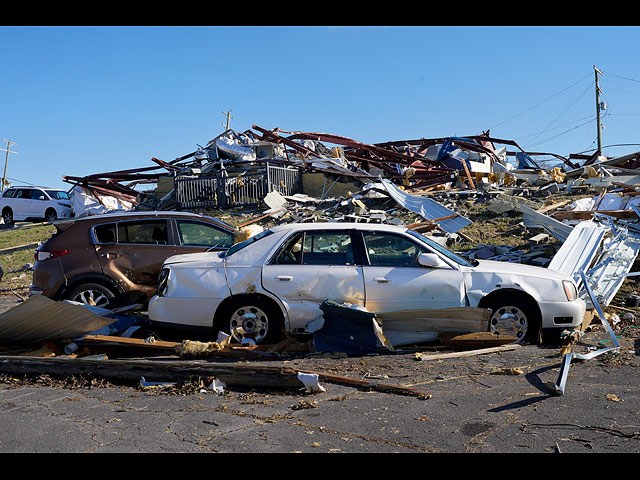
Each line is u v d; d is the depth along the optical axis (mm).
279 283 6992
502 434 4289
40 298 6516
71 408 4969
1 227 25844
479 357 6547
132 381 5750
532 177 21672
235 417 4695
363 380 5566
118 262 8680
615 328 8031
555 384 5137
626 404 4926
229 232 9336
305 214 17328
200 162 24984
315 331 6949
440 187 21172
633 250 10391
